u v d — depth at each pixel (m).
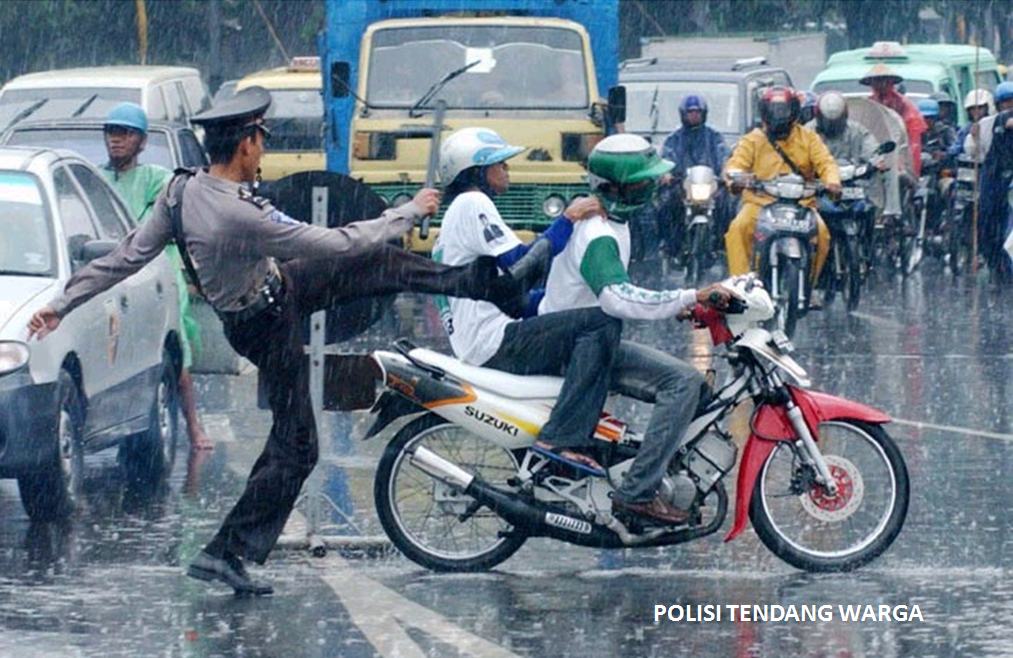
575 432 16.56
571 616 15.76
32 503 20.05
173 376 23.97
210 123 15.84
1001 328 36.25
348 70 40.03
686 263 46.16
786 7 96.31
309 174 17.36
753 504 17.09
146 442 22.89
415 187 39.88
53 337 19.88
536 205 39.69
